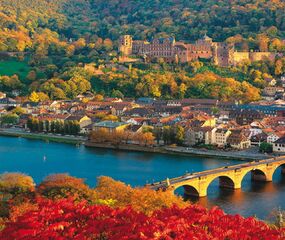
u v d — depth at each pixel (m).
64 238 85.88
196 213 92.44
